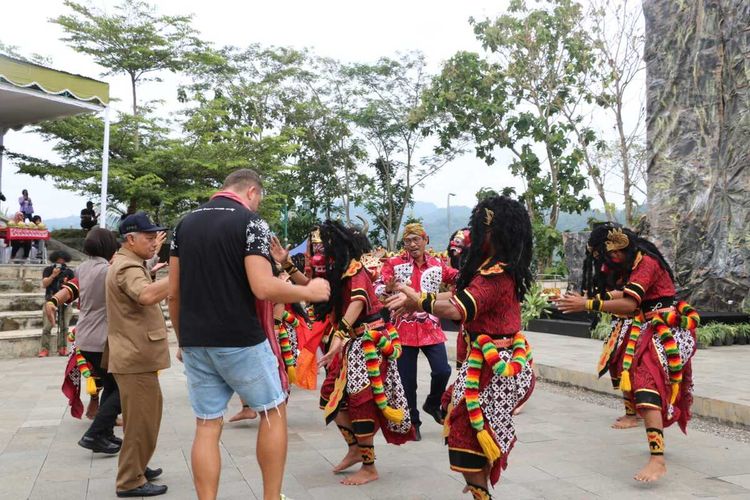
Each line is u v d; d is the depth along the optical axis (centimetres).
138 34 2484
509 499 404
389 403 452
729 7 1227
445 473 460
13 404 712
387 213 3519
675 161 1311
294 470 469
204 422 329
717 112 1252
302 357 576
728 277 1220
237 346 316
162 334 419
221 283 316
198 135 2488
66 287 548
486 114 2503
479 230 346
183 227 329
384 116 3162
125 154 2447
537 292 1448
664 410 462
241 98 2892
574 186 2459
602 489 424
